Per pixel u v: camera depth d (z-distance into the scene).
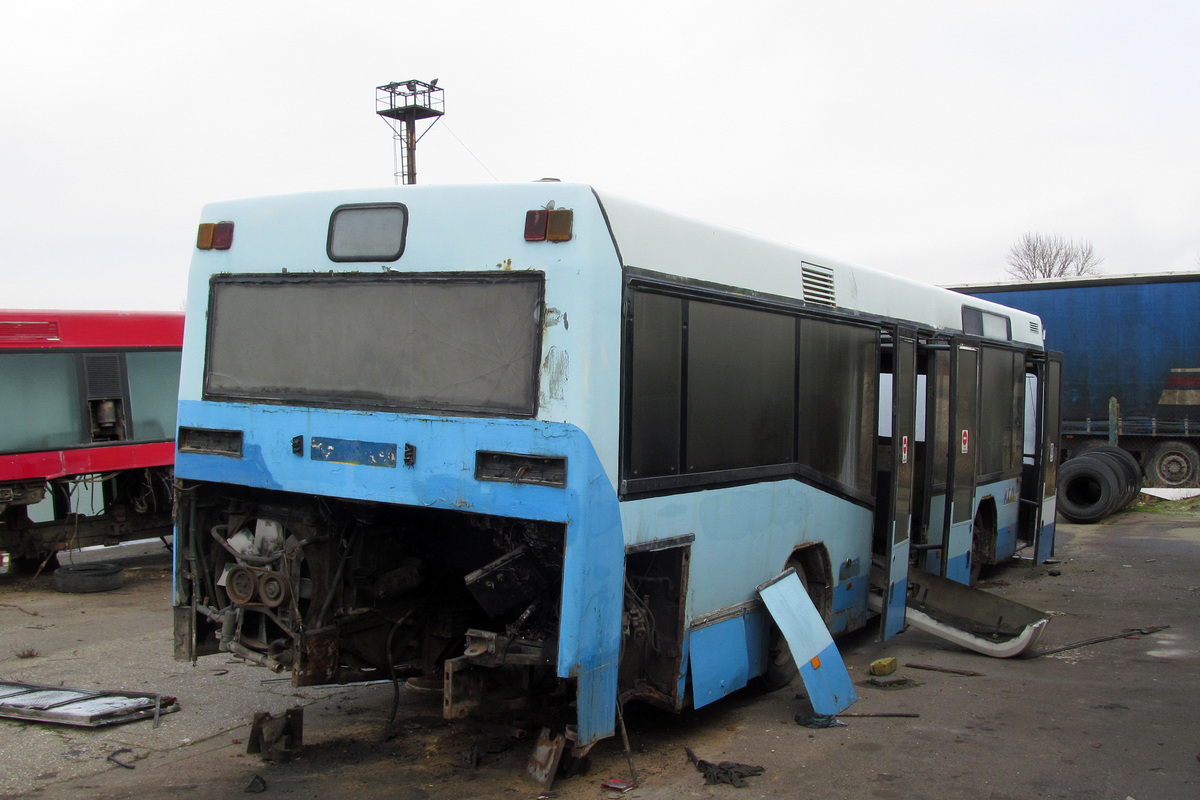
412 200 4.91
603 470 4.43
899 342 7.39
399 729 5.68
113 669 7.03
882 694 6.59
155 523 12.20
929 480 8.31
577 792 4.73
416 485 4.68
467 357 4.67
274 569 5.13
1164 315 20.92
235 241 5.50
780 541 6.21
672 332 5.04
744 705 6.31
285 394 5.21
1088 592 10.30
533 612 4.82
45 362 10.91
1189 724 5.88
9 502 10.51
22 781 4.82
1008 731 5.75
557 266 4.46
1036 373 11.76
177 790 4.71
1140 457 21.95
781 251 6.30
